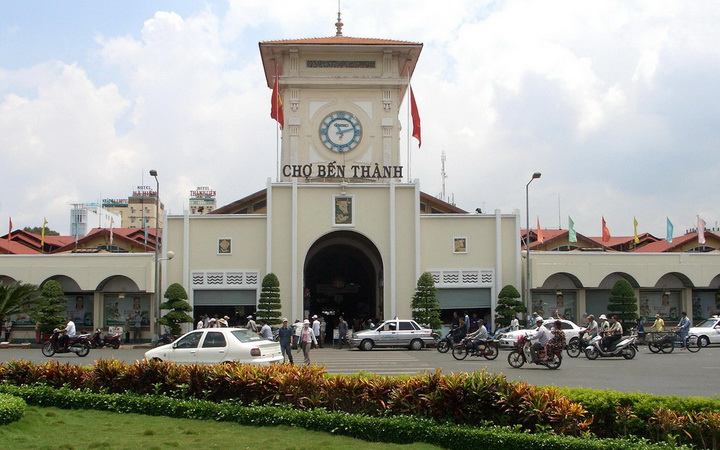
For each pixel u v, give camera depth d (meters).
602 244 62.81
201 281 47.69
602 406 13.64
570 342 37.44
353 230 47.81
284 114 52.78
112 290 48.97
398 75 53.12
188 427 14.97
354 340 41.53
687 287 51.75
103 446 12.94
